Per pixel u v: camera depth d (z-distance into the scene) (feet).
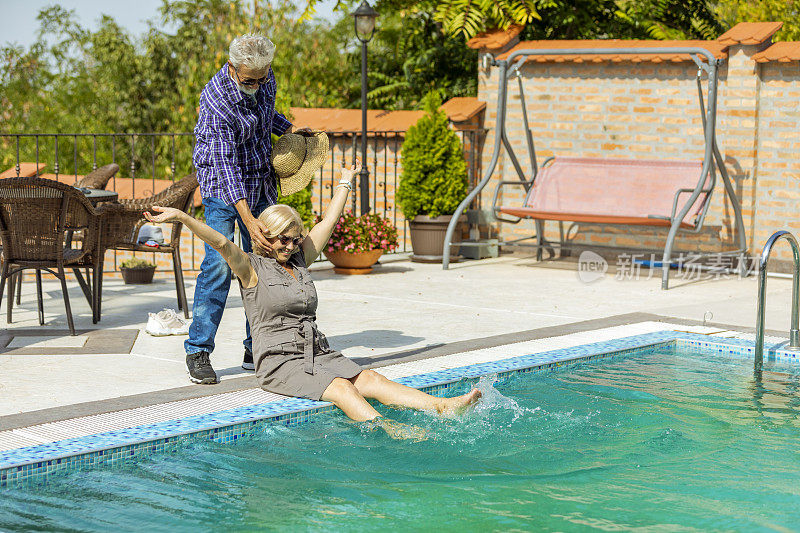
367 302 22.97
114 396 13.44
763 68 28.99
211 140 14.37
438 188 31.40
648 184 29.71
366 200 31.91
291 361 13.19
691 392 14.60
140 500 9.80
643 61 30.99
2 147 76.28
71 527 9.02
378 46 57.82
